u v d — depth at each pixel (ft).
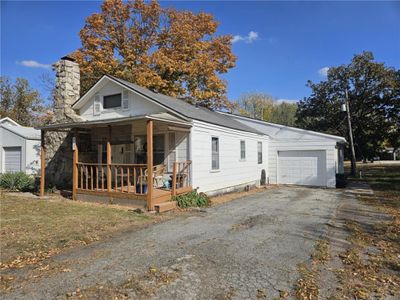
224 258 15.58
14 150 63.31
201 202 33.09
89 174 43.16
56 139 46.70
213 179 40.91
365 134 92.48
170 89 75.36
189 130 36.19
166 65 72.43
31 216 25.90
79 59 71.92
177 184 34.99
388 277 13.25
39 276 13.21
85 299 11.08
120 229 21.80
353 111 89.40
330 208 31.83
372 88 86.79
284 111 175.01
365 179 69.87
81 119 46.06
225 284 12.42
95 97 46.06
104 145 44.01
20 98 119.65
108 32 77.05
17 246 17.62
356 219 25.94
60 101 47.88
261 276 13.26
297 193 46.14
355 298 11.25
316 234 20.71
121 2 76.48
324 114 94.38
